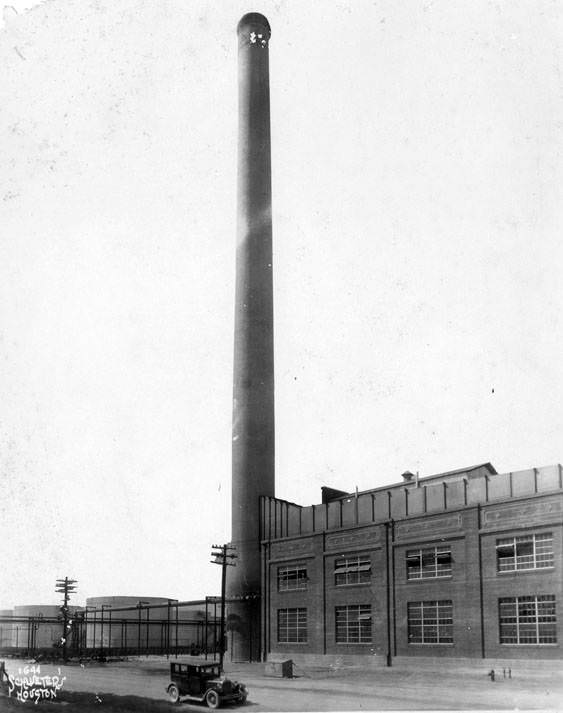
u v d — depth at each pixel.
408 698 27.72
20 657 59.03
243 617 53.22
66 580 54.91
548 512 35.31
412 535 41.22
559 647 33.66
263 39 64.81
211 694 25.91
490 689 30.08
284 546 49.75
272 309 60.94
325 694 29.11
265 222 61.62
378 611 42.06
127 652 70.56
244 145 63.03
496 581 36.62
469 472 48.12
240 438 57.91
